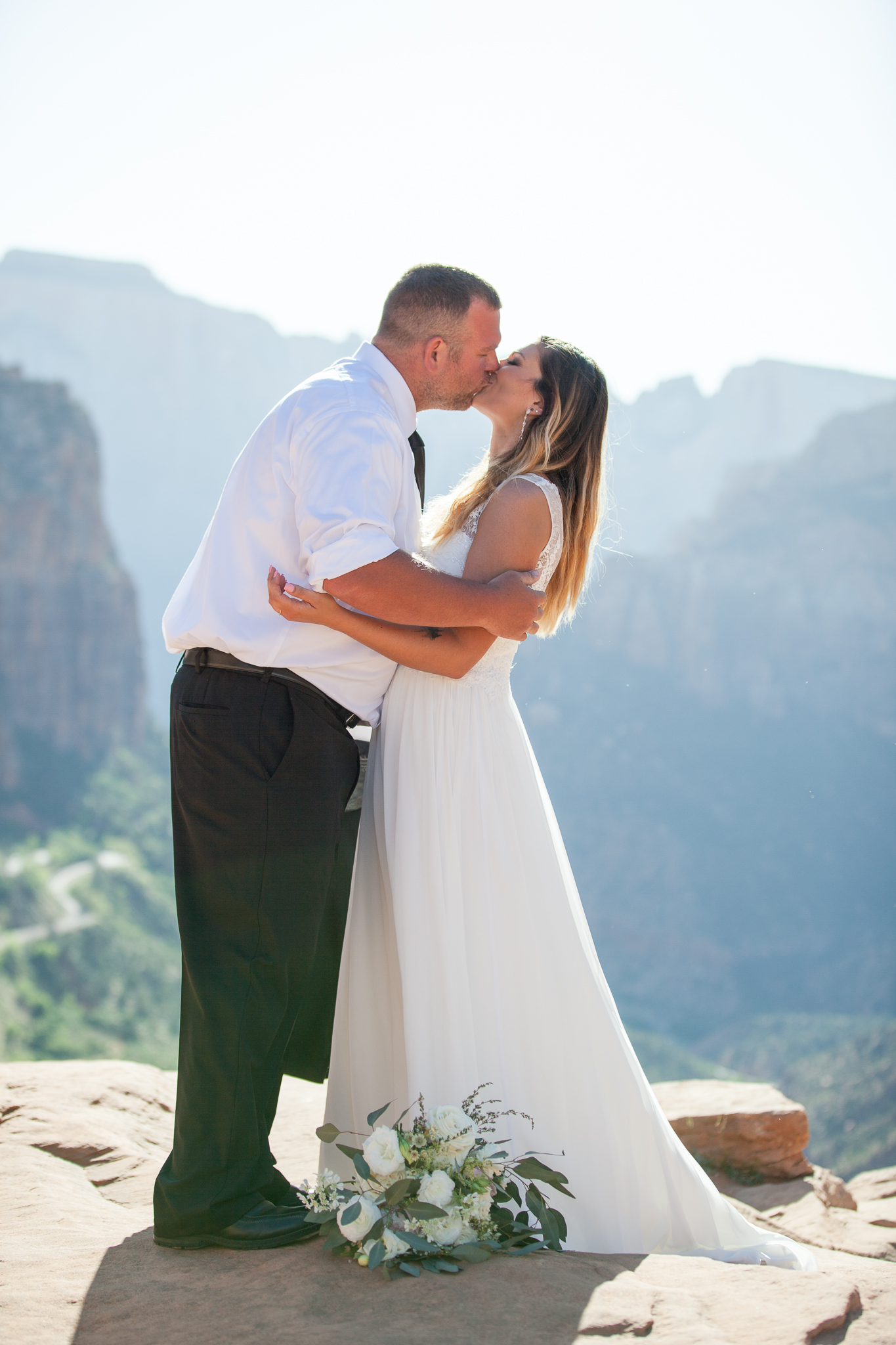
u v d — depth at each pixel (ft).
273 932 7.69
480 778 8.68
